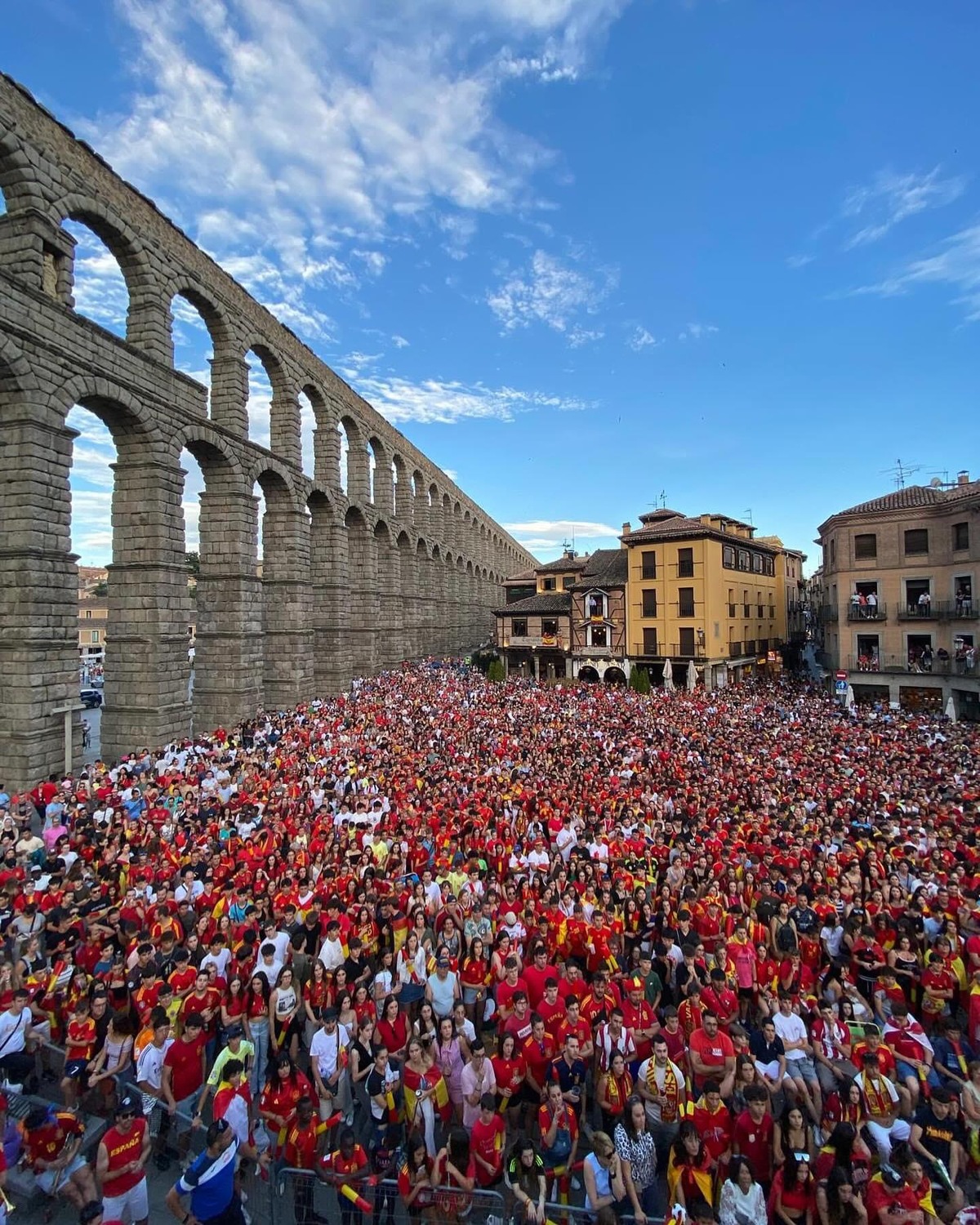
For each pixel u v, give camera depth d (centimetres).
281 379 4178
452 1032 832
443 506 8394
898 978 1069
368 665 5522
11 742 2230
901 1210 654
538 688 4781
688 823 1644
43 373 2295
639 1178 716
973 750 2572
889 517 4212
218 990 939
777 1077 858
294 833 1592
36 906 1179
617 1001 948
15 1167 757
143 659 2877
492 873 1409
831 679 4603
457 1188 691
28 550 2231
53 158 2369
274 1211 712
